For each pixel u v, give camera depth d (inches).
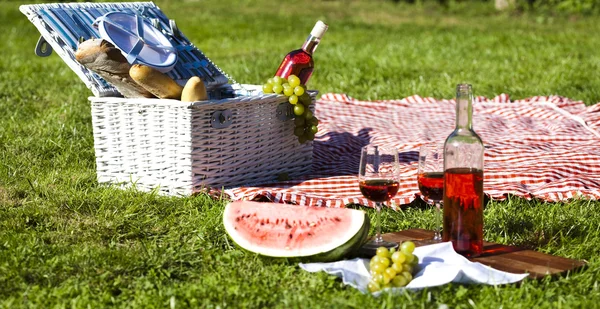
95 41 161.6
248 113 173.6
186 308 112.4
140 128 166.6
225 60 374.6
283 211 129.5
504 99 279.0
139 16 179.2
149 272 124.0
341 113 258.5
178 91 167.8
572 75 319.6
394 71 335.6
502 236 144.9
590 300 114.0
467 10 725.9
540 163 193.5
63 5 177.0
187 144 162.9
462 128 122.2
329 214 127.0
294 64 181.9
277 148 184.4
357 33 507.2
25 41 466.0
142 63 165.8
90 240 140.2
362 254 127.7
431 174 127.5
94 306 113.2
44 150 201.9
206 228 144.1
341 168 197.6
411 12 704.4
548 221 150.4
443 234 126.4
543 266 120.8
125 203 159.0
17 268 124.3
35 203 158.6
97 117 170.1
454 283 116.5
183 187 166.1
